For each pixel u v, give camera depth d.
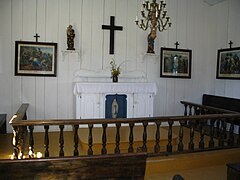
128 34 6.58
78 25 6.20
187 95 7.26
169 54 6.92
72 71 6.25
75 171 2.81
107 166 2.83
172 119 4.02
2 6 5.70
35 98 6.05
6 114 5.75
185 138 5.59
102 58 6.43
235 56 6.32
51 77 6.11
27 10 5.86
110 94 6.06
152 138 4.66
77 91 5.75
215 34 7.12
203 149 4.31
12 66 5.85
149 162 3.91
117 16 6.47
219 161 4.31
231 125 4.53
